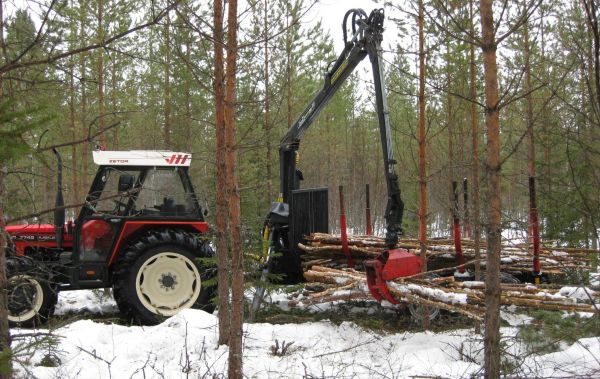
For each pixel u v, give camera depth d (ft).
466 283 18.58
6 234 9.55
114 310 23.71
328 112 65.77
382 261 17.80
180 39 14.48
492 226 11.95
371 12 19.03
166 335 17.40
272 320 20.97
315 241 23.38
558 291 18.21
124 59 33.35
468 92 25.18
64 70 9.02
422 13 19.52
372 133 71.82
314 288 22.08
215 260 18.93
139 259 20.85
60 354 15.85
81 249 21.13
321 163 75.51
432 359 15.99
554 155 28.22
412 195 31.94
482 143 26.27
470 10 18.08
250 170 36.94
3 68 8.22
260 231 23.47
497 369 11.98
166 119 39.52
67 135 34.83
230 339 13.33
